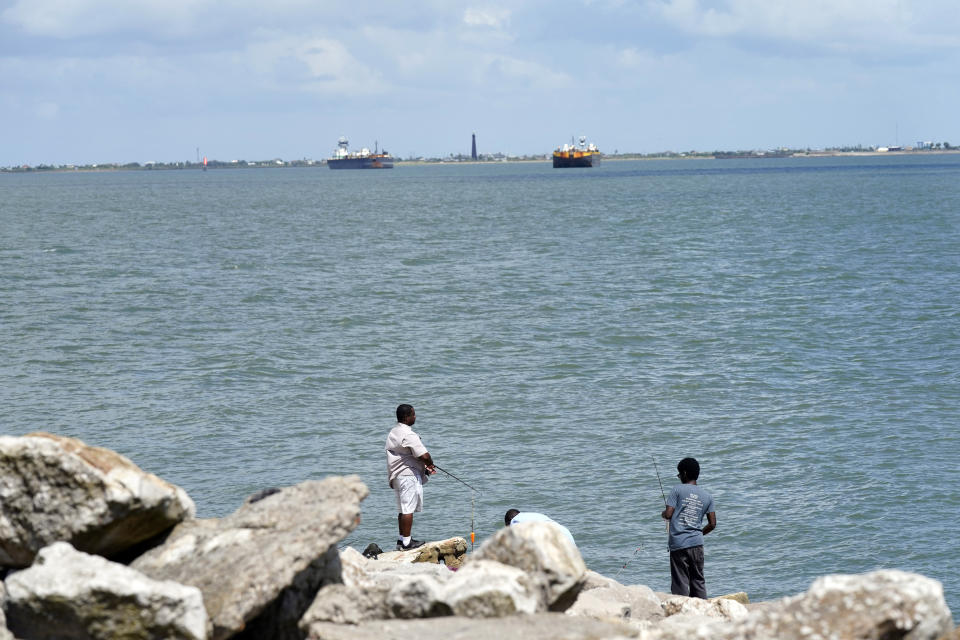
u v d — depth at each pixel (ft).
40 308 386.73
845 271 482.28
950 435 217.15
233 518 60.49
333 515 57.06
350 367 286.46
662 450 210.79
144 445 213.25
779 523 173.27
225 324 355.77
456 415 237.04
